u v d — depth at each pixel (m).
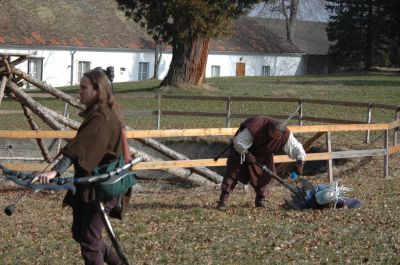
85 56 74.50
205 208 15.65
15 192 18.81
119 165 8.80
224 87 49.09
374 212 14.89
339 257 11.41
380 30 83.75
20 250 11.84
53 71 72.38
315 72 98.00
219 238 12.59
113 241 8.59
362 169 22.67
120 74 77.31
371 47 85.69
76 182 8.36
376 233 12.99
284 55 93.44
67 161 8.38
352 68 89.56
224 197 15.39
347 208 15.39
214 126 32.34
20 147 27.58
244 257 11.38
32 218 14.67
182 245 12.10
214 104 40.19
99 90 8.59
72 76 73.50
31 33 71.38
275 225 13.58
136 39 78.56
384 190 18.28
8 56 21.08
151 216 14.60
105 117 8.54
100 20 77.69
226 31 45.34
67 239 12.59
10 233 13.16
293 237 12.74
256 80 59.00
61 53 72.81
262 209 15.41
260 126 14.80
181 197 17.56
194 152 28.16
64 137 18.23
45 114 21.14
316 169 25.25
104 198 8.61
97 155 8.45
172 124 33.25
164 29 45.50
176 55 47.22
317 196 15.39
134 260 11.14
